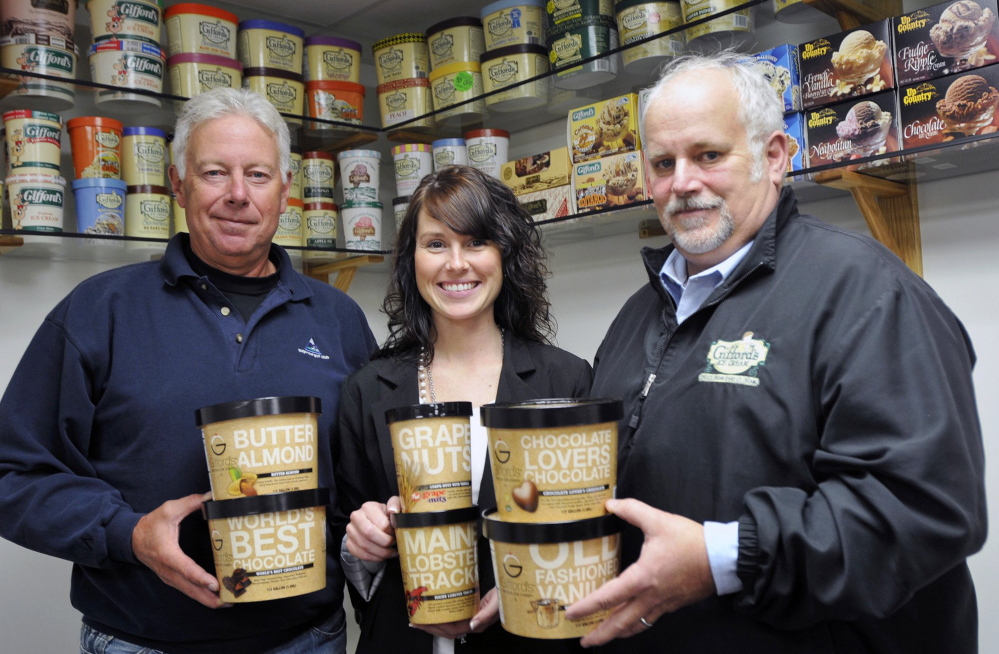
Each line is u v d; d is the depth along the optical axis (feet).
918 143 4.83
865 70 5.04
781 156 3.90
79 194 6.03
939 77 4.74
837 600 2.93
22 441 4.34
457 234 4.38
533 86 6.73
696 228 3.75
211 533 3.57
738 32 5.72
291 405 3.52
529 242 4.73
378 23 8.21
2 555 6.27
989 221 5.29
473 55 7.16
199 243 4.70
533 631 2.97
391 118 7.54
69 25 6.02
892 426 3.02
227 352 4.58
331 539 4.65
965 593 3.50
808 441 3.29
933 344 3.14
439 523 3.40
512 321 4.78
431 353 4.72
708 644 3.43
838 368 3.21
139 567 4.27
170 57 6.55
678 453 3.58
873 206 5.38
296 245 7.19
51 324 4.50
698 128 3.63
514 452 2.97
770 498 3.08
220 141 4.50
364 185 7.52
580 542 2.92
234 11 7.72
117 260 7.03
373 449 4.51
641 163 6.01
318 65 7.30
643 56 6.07
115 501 4.17
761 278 3.63
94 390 4.47
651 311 4.26
